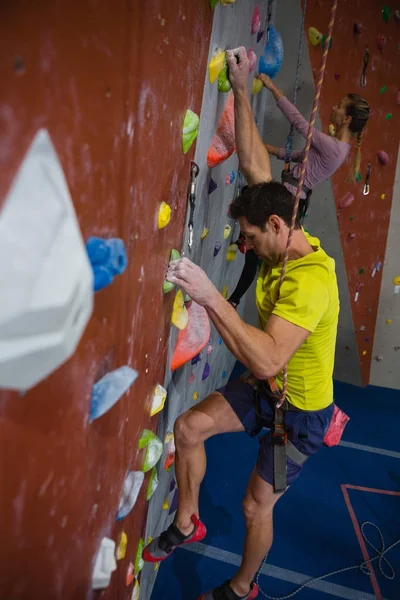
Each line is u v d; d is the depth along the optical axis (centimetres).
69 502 78
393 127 395
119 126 76
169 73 102
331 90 339
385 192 409
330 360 178
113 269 73
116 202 80
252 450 345
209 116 165
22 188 44
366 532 283
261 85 266
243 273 281
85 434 81
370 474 335
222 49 169
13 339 42
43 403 62
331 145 253
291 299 150
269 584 245
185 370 220
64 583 81
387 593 245
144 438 135
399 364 452
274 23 319
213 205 215
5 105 44
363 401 434
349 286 411
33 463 62
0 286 40
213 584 240
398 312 440
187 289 128
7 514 57
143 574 196
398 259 429
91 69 62
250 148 192
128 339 102
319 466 338
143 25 80
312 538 276
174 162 121
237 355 138
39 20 49
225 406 185
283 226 159
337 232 383
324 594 242
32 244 44
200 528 177
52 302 44
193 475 180
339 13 324
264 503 182
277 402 172
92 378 81
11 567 60
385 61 374
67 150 58
